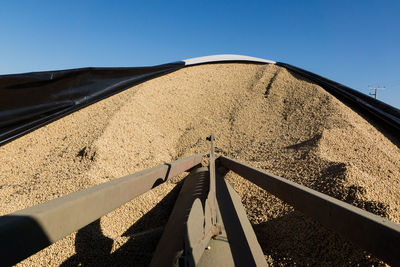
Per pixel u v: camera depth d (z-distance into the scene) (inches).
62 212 57.4
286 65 648.4
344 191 146.5
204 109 488.7
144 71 303.9
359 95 441.1
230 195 179.2
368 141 288.5
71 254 139.3
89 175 236.4
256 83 544.7
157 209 210.8
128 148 337.7
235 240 104.7
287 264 122.0
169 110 474.9
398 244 53.1
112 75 271.9
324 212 81.3
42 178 258.1
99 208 72.8
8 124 203.5
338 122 344.5
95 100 249.1
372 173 213.6
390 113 364.8
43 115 219.0
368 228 62.0
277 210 169.6
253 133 394.0
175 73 604.4
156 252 108.3
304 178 200.2
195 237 70.6
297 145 311.7
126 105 430.3
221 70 642.2
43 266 132.8
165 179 138.6
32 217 49.5
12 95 205.2
